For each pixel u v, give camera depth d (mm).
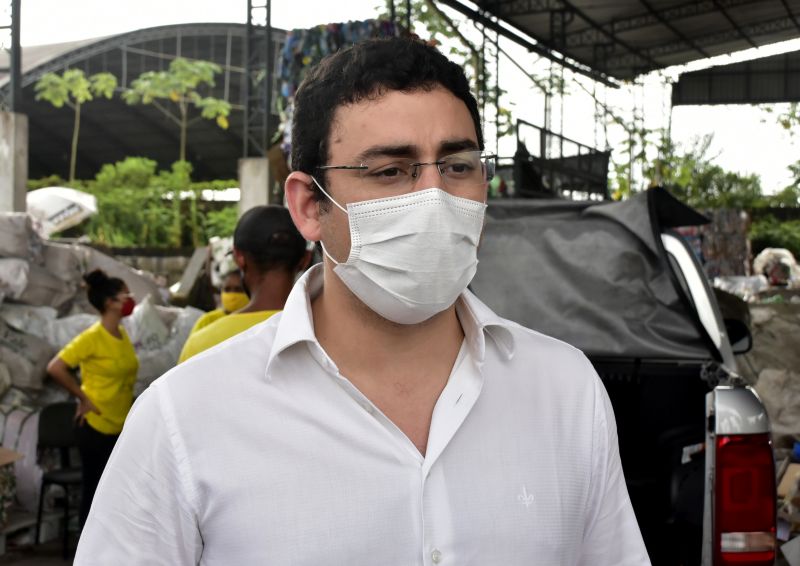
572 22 21375
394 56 1307
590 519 1430
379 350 1355
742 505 2896
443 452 1303
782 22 23297
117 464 1302
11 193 11141
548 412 1380
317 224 1387
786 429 5812
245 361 1324
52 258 6586
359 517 1244
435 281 1293
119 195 28812
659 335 3270
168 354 6457
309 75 1388
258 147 12664
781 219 31359
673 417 3543
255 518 1239
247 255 3020
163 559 1272
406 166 1301
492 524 1288
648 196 3408
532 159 13445
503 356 1394
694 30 23562
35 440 5891
